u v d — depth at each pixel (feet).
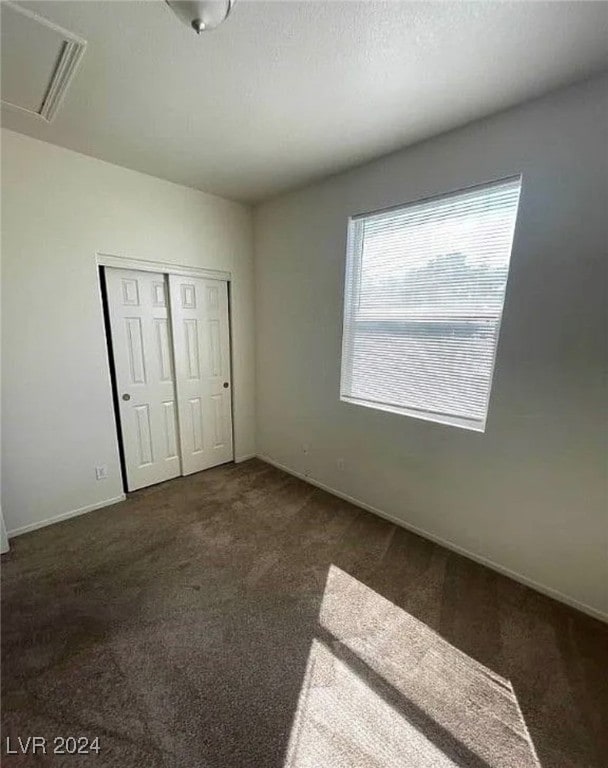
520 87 5.32
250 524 8.47
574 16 4.04
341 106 5.86
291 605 6.01
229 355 11.64
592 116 5.10
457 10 4.00
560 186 5.48
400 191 7.49
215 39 4.44
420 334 7.70
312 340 9.98
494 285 6.51
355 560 7.21
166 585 6.44
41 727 4.13
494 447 6.70
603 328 5.34
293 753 3.93
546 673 4.87
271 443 12.09
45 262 7.52
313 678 4.76
